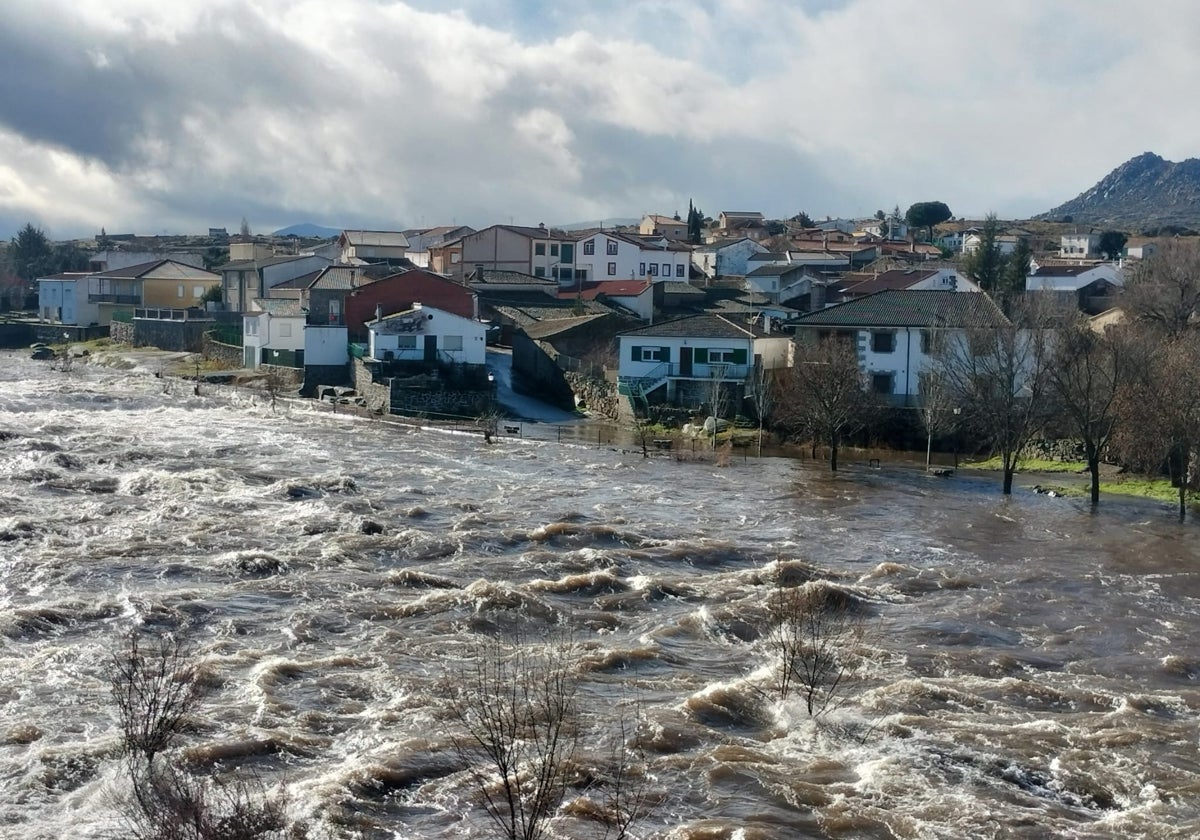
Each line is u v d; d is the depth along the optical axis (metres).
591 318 92.81
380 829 20.45
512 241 128.50
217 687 26.52
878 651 31.39
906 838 20.98
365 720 25.00
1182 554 44.31
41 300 150.38
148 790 20.80
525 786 21.89
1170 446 55.62
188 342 119.19
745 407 76.62
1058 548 44.91
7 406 73.50
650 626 32.94
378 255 136.12
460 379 83.94
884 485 59.00
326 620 31.86
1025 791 23.06
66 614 30.94
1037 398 59.66
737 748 24.42
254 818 19.50
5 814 20.11
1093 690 28.92
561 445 68.75
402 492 50.44
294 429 70.56
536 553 40.03
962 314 74.88
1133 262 118.81
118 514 42.78
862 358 75.50
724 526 46.66
